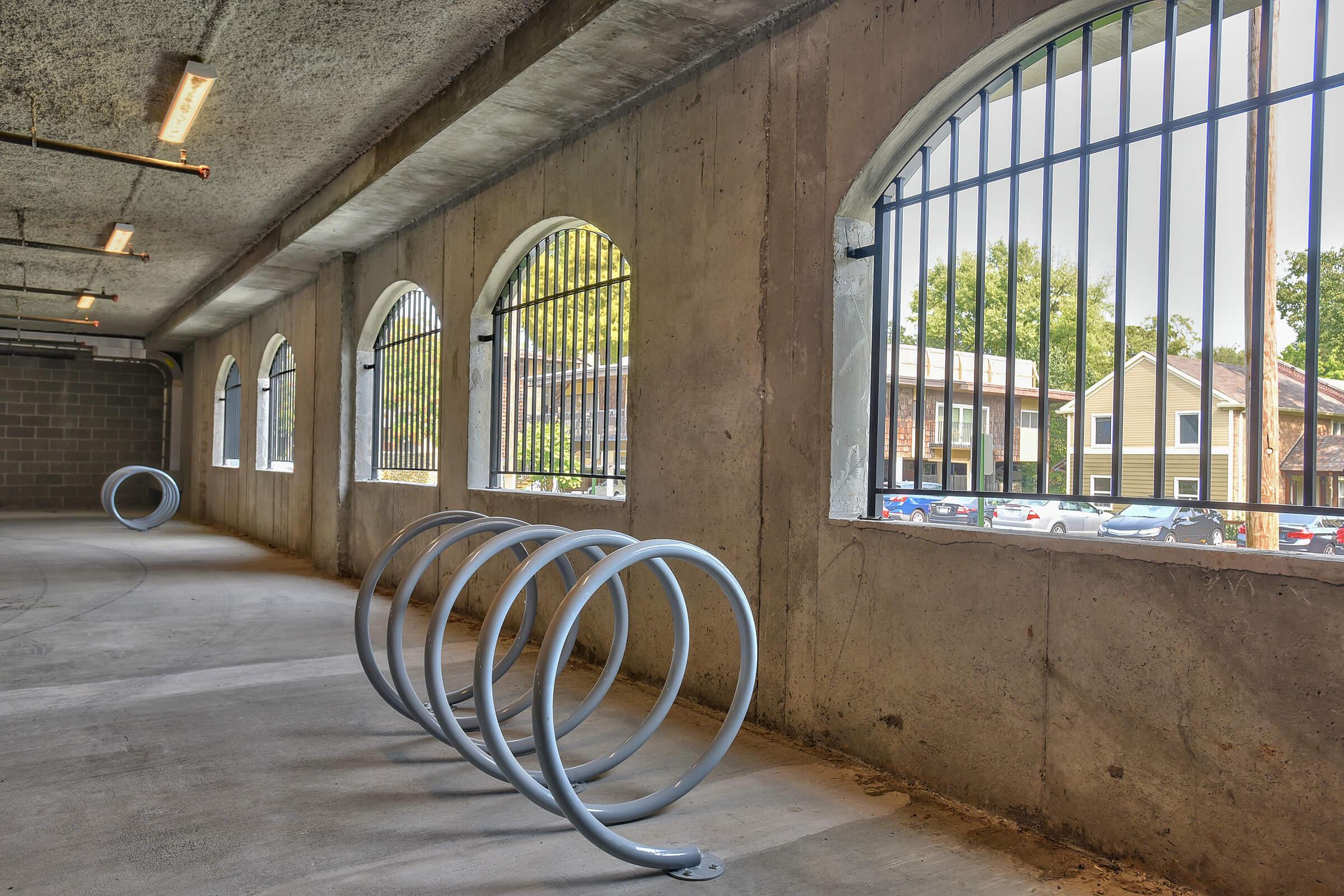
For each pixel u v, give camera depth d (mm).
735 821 2293
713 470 3295
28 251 7359
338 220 5719
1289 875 1785
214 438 11680
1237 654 1873
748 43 3182
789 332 2980
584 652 4020
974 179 2568
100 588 6113
